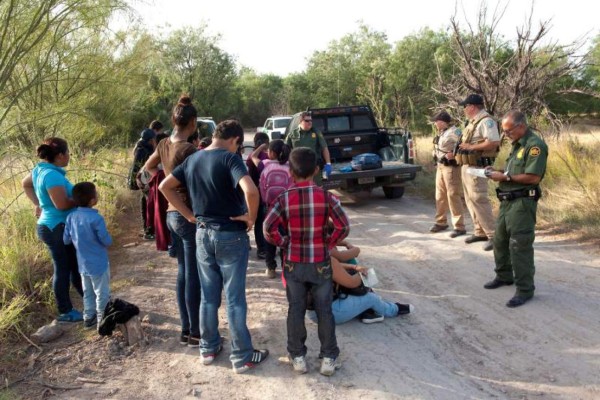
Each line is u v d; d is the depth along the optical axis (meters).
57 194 4.22
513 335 3.97
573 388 3.24
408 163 9.09
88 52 9.12
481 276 5.25
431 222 7.66
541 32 9.97
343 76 38.69
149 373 3.66
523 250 4.43
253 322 4.41
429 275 5.41
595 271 5.12
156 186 4.07
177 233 3.78
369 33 38.59
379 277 5.45
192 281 3.85
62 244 4.37
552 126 10.57
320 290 3.46
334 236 3.43
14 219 5.96
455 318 4.34
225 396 3.36
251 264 6.02
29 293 4.91
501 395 3.23
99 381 3.58
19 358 3.90
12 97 7.09
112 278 5.68
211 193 3.38
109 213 7.51
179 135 3.94
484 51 10.64
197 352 3.94
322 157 7.72
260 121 45.84
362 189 8.66
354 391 3.34
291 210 3.36
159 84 17.67
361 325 4.30
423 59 31.36
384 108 15.93
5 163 6.81
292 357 3.57
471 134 6.00
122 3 6.99
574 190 7.51
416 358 3.73
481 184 6.00
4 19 6.03
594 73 17.89
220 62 32.38
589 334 3.87
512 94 10.38
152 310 4.74
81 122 9.31
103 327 4.07
